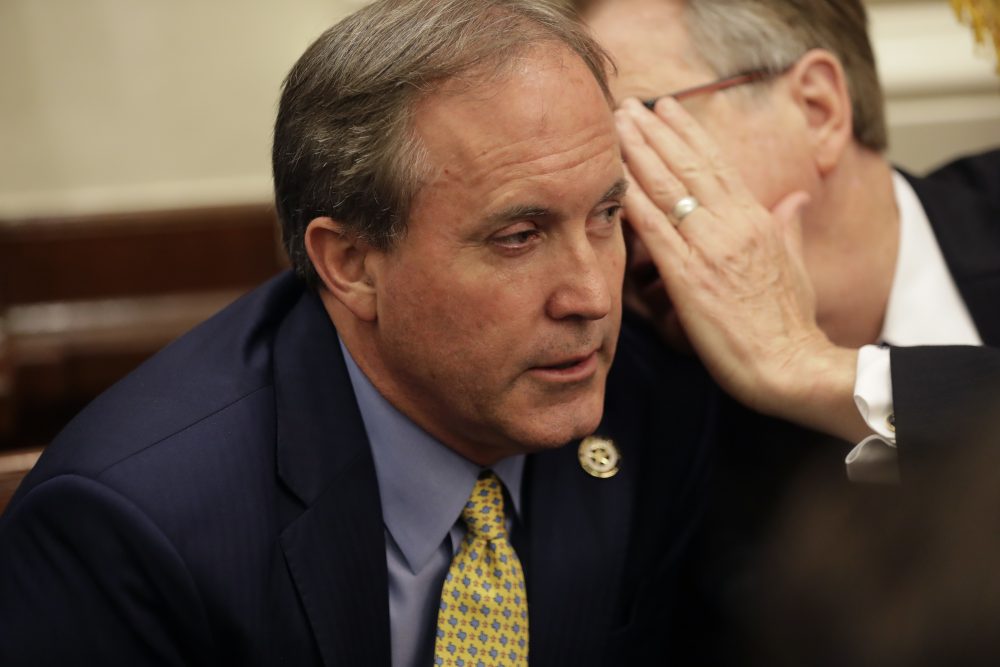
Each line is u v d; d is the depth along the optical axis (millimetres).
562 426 4172
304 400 4391
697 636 5617
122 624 3938
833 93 5750
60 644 3906
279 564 4164
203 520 4023
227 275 10672
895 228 6145
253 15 10391
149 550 3910
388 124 3932
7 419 9883
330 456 4344
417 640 4535
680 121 5418
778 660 3797
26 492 4141
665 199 5328
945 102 9594
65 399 10422
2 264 10234
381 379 4383
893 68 9492
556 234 3986
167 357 4594
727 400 5832
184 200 10594
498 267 3973
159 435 4160
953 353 4883
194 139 10539
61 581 3941
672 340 5590
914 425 4688
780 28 5602
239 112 10547
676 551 5223
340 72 4039
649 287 5562
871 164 6102
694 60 5574
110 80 10305
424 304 4055
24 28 10070
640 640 5070
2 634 3928
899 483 4836
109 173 10477
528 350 4043
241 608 4016
